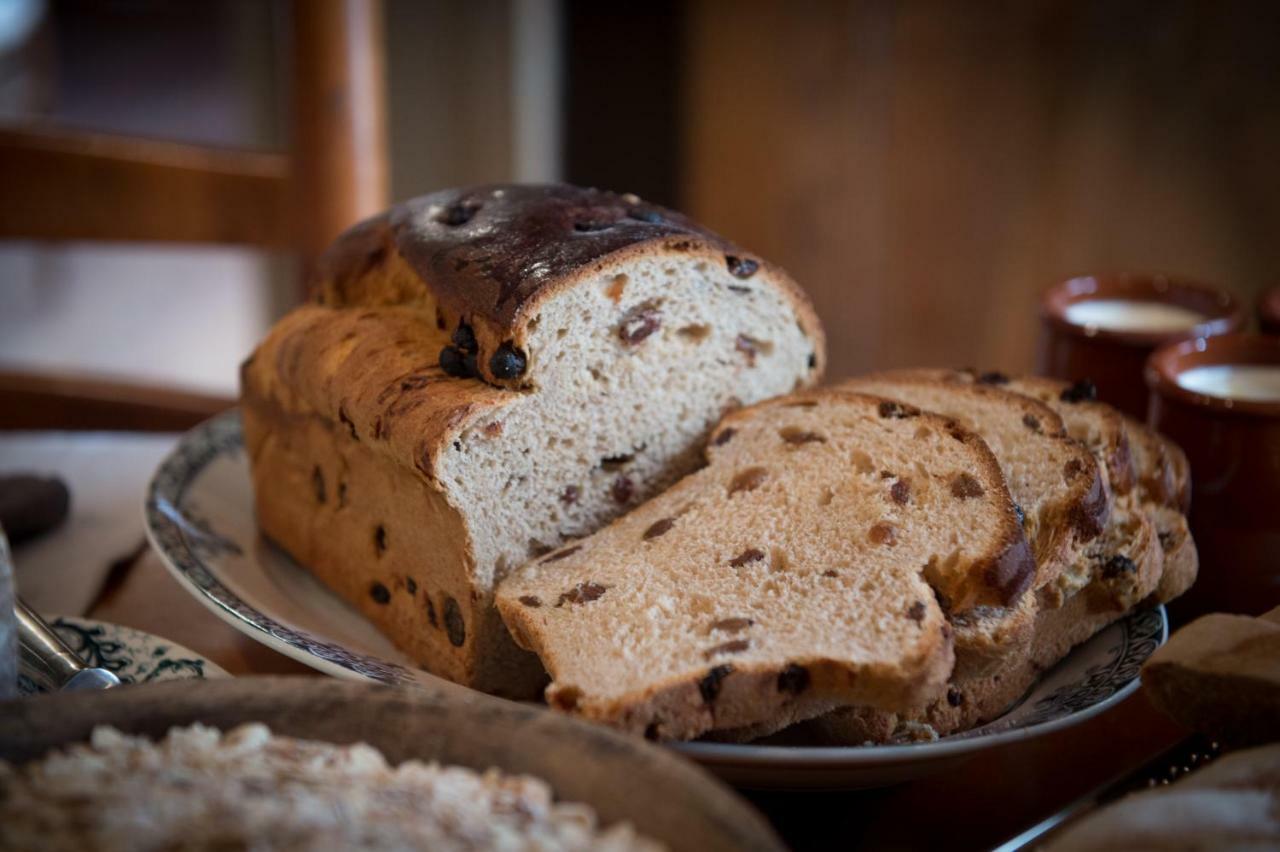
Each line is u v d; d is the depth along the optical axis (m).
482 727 0.45
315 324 0.65
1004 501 0.54
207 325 1.77
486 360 0.58
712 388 0.62
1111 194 1.10
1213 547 0.60
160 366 1.63
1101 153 1.09
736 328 0.62
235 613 0.58
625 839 0.42
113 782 0.43
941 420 0.58
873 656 0.50
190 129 2.21
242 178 0.84
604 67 1.27
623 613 0.53
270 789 0.43
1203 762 0.52
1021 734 0.50
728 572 0.54
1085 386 0.63
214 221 0.85
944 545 0.54
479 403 0.57
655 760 0.44
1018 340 1.19
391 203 1.29
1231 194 1.05
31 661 0.52
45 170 0.85
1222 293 0.70
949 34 1.11
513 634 0.54
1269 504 0.59
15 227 0.85
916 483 0.56
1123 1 1.03
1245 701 0.47
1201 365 0.63
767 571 0.54
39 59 2.26
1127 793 0.51
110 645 0.56
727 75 1.22
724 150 1.25
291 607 0.63
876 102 1.17
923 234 1.20
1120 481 0.58
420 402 0.58
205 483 0.71
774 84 1.20
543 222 0.60
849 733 0.53
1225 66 1.02
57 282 1.93
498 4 1.19
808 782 0.51
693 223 0.63
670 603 0.53
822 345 0.64
